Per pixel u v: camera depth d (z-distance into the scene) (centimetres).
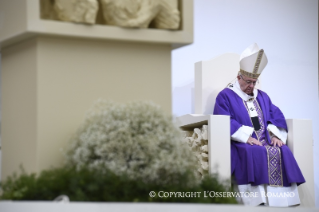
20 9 453
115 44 488
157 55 505
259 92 1063
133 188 408
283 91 1212
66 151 446
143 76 499
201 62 1049
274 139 998
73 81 471
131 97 493
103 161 421
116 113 440
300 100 1220
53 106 463
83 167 413
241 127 971
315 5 1234
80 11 453
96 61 480
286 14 1217
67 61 469
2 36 487
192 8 500
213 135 873
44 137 459
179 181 430
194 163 470
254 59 1002
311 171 994
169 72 509
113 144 422
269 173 955
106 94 484
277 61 1209
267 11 1205
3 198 400
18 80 490
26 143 475
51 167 443
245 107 1020
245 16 1192
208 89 1048
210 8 1172
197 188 436
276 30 1211
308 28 1229
